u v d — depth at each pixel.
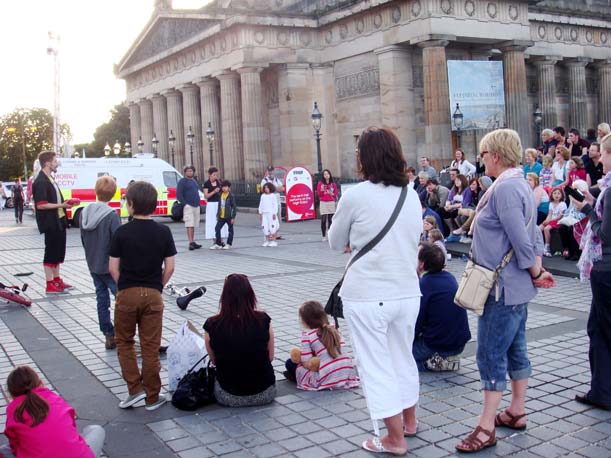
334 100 46.94
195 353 8.41
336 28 46.06
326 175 27.61
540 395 8.19
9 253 26.50
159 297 8.16
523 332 6.95
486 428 6.64
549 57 51.19
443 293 9.08
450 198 24.06
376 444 6.68
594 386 7.73
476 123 39.69
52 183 16.41
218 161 53.53
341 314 8.60
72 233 34.72
